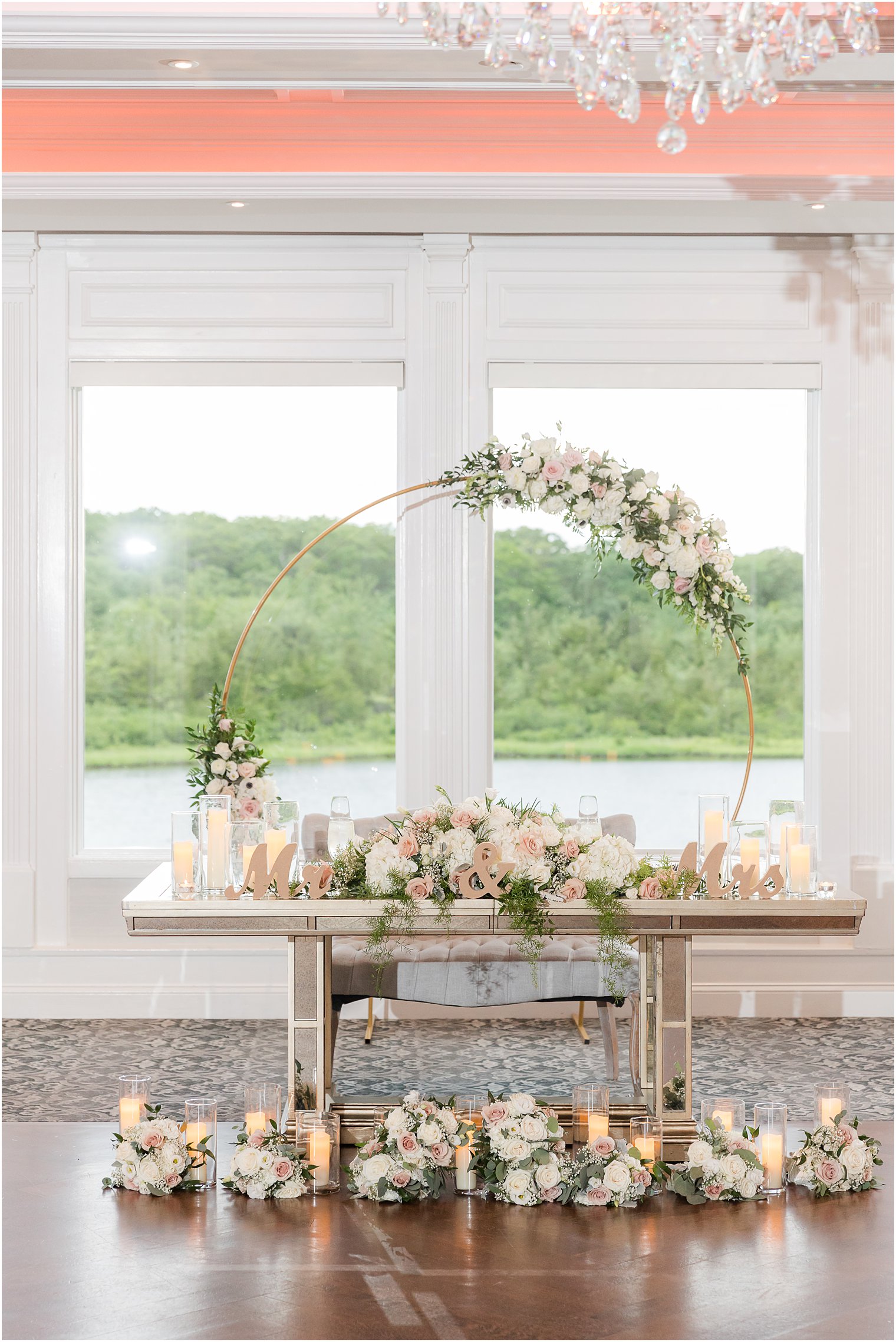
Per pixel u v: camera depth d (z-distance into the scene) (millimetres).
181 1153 3514
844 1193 3541
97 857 5840
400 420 5883
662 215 5473
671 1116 3816
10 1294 2855
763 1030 5465
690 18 2766
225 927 3682
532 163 5594
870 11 2865
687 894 3779
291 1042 3764
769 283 5816
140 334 5793
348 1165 3635
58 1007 5672
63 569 5801
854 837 5832
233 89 4746
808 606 5988
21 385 5793
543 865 3693
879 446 5824
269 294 5789
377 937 3672
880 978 5777
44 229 5707
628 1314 2760
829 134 5586
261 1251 3098
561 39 4305
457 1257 3070
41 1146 3896
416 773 5828
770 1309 2789
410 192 5277
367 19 4277
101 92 5375
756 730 6035
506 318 5793
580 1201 3432
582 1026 5230
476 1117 3611
